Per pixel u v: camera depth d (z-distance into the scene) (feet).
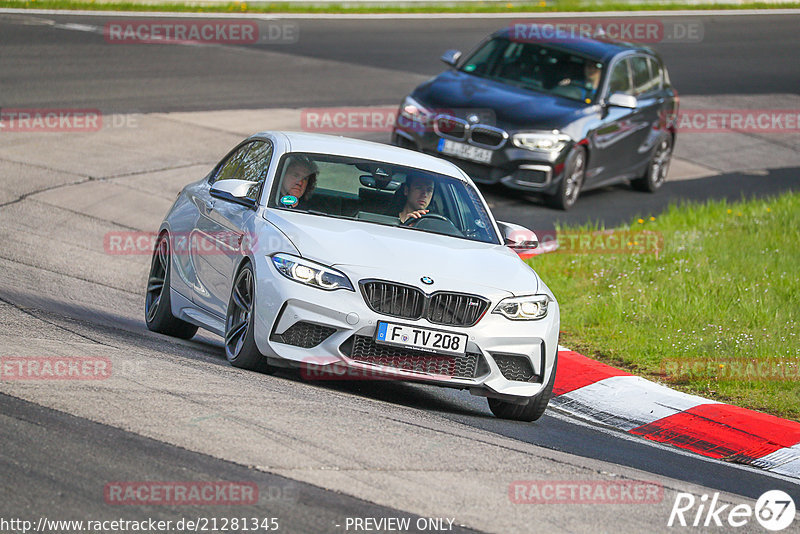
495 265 86.38
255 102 223.51
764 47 359.46
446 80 185.68
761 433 90.79
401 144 181.47
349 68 266.16
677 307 123.85
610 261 146.51
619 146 190.49
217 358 89.66
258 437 64.49
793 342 114.83
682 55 334.65
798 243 160.45
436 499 59.06
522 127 175.01
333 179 92.22
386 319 78.64
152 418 65.16
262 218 86.33
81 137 186.39
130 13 298.15
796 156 248.32
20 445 57.98
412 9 356.59
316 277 79.10
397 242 84.84
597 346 113.39
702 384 103.55
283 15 324.19
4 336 81.10
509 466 68.18
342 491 57.93
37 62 231.30
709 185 216.13
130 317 107.55
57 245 132.77
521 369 83.51
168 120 203.21
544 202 182.29
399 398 87.66
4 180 158.20
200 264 93.40
